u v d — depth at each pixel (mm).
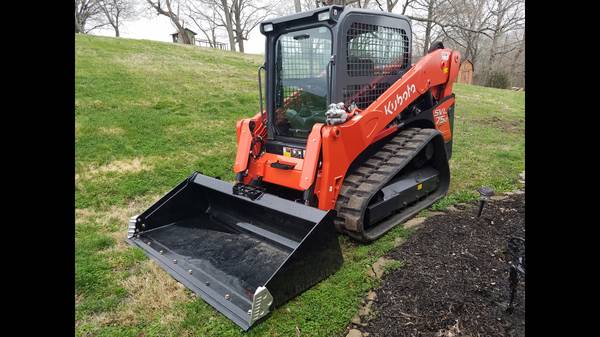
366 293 3000
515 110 12188
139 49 14680
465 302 2771
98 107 8203
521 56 30969
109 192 5141
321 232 2928
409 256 3453
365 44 3836
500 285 2945
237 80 11953
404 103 4125
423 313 2711
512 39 34031
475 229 3914
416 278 3107
